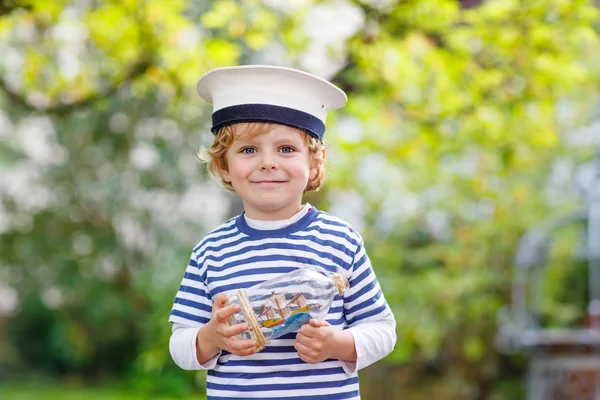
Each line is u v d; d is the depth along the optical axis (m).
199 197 10.06
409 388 7.52
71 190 10.31
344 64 5.04
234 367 2.24
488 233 7.30
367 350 2.24
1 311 11.13
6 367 10.95
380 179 6.93
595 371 5.97
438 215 7.44
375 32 4.83
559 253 7.45
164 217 10.03
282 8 4.84
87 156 9.99
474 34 4.89
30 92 5.41
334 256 2.29
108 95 5.13
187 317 2.34
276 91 2.25
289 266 2.25
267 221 2.32
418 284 6.79
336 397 2.23
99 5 5.12
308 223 2.32
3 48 6.20
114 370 10.92
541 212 7.65
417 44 4.88
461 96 5.06
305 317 2.16
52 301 11.05
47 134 9.99
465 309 7.16
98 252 10.45
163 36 4.73
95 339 10.79
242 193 2.29
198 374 6.29
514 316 6.59
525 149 5.83
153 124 9.34
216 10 4.61
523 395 7.41
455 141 5.45
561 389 6.04
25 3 4.64
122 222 10.43
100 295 10.40
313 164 2.40
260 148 2.26
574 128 7.52
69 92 5.28
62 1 4.79
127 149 9.82
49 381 10.71
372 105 5.32
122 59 5.08
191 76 4.68
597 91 7.02
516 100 5.12
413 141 5.57
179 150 9.43
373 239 7.14
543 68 4.99
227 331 2.14
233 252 2.30
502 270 7.49
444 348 7.48
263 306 2.15
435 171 6.68
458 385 7.46
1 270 10.70
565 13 4.81
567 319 7.43
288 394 2.20
